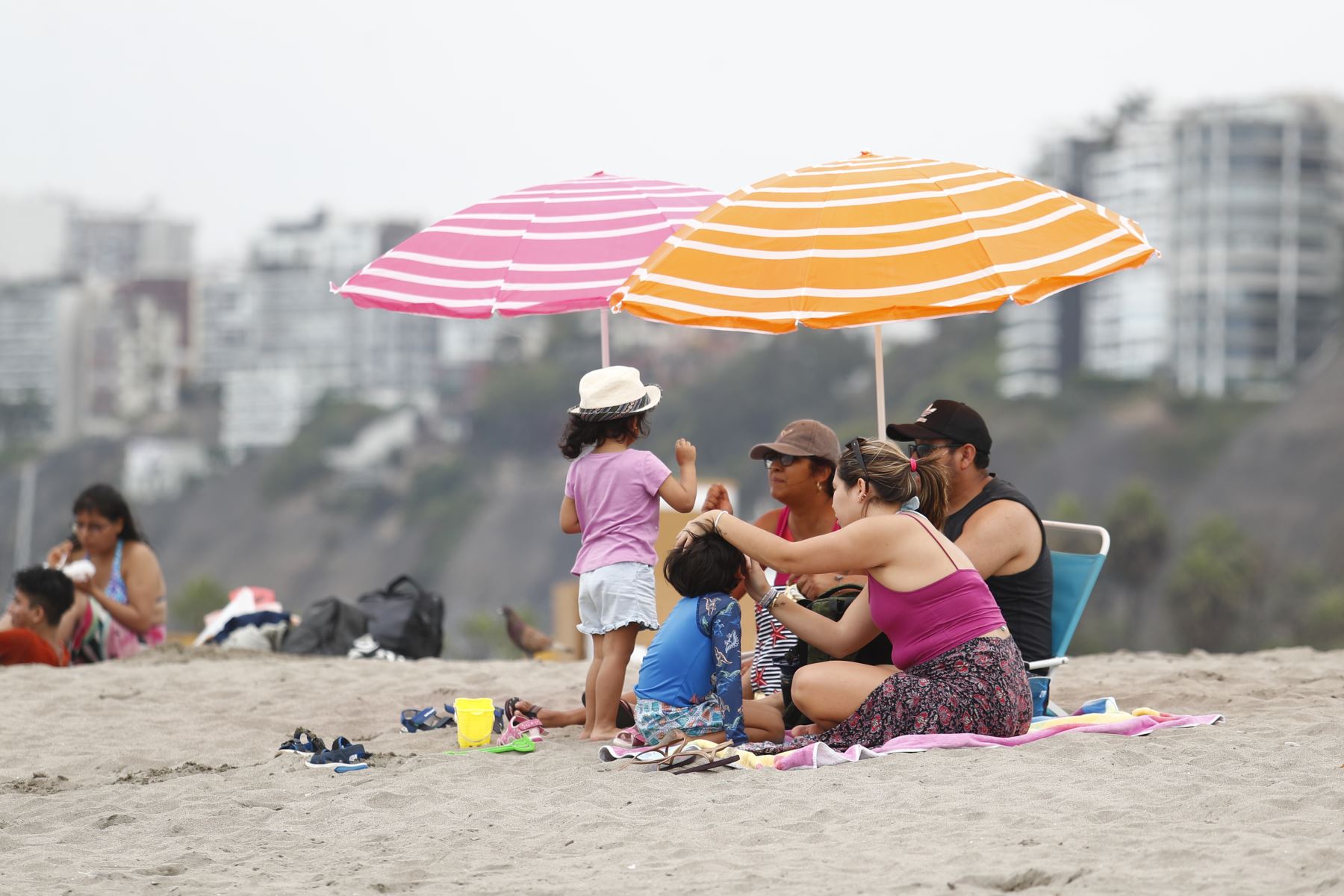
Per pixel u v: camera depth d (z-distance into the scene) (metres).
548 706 18.81
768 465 15.00
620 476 14.84
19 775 14.90
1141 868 9.63
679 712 14.09
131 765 15.31
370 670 22.09
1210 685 18.61
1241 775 12.05
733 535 13.82
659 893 9.58
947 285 13.73
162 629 25.23
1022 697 13.48
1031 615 14.60
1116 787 11.71
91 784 14.39
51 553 25.23
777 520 15.54
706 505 14.92
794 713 14.84
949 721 13.25
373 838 11.54
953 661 13.39
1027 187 15.10
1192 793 11.50
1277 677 19.20
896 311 13.75
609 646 14.88
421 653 25.88
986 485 14.84
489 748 14.87
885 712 13.39
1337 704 16.53
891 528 13.38
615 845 10.95
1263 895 8.91
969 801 11.39
